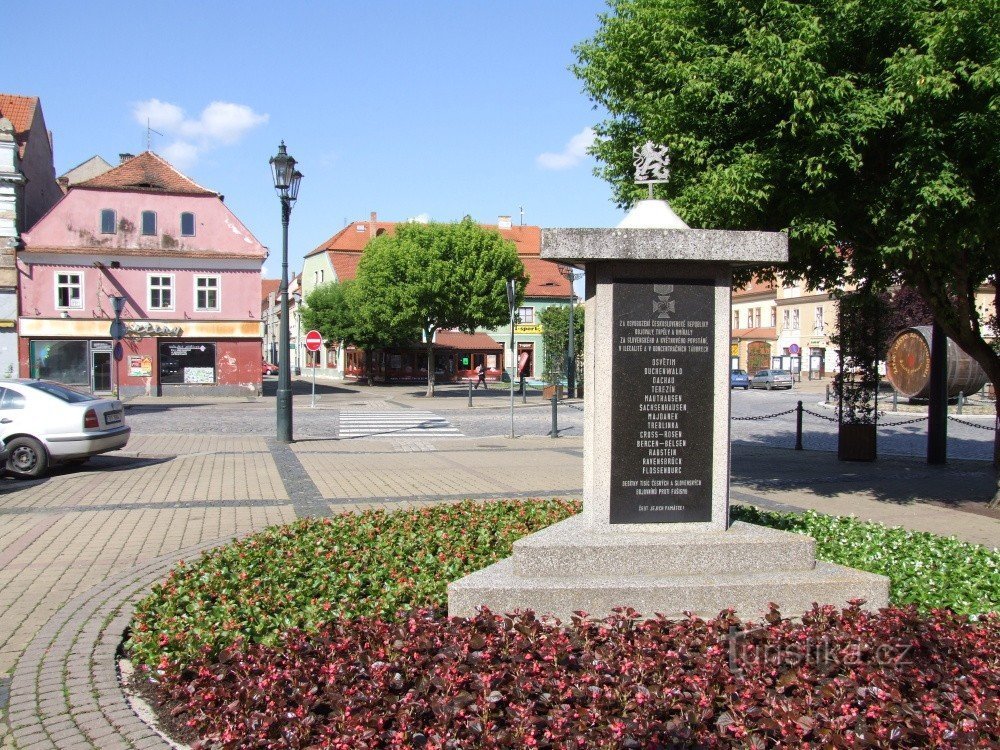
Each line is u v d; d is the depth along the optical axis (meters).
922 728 3.35
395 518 8.24
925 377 27.97
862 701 3.66
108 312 36.31
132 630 5.30
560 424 24.38
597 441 5.59
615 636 4.42
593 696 3.71
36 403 13.17
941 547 6.84
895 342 29.31
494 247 39.47
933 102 7.99
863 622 4.61
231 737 3.59
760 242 5.46
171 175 37.59
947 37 7.59
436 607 5.10
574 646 4.25
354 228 68.88
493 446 18.08
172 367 37.31
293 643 4.48
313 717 3.62
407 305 38.44
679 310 5.62
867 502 10.68
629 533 5.59
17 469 12.95
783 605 5.12
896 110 7.79
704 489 5.67
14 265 35.09
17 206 35.28
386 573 5.97
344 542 7.06
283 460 15.06
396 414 28.00
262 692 3.88
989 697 3.70
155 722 4.18
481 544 6.95
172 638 4.75
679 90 9.15
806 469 14.34
